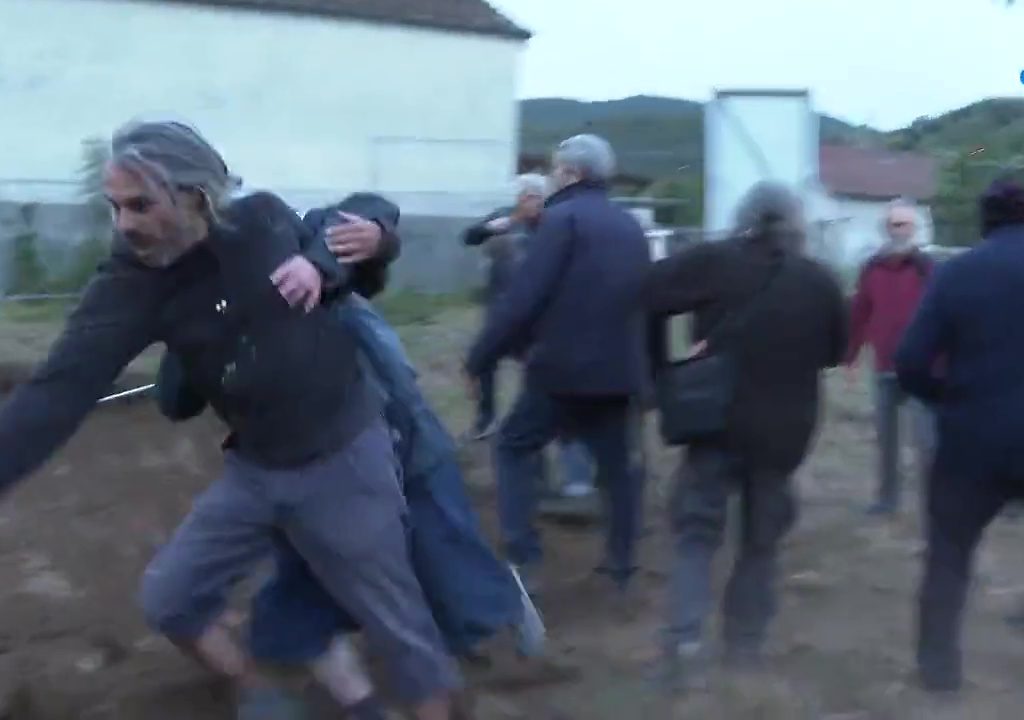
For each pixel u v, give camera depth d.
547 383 6.12
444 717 4.29
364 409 4.14
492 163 29.83
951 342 4.95
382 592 4.15
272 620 4.52
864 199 34.16
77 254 19.33
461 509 4.60
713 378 5.05
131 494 8.23
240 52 26.41
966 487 5.01
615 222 6.07
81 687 5.25
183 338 3.90
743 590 5.34
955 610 5.19
